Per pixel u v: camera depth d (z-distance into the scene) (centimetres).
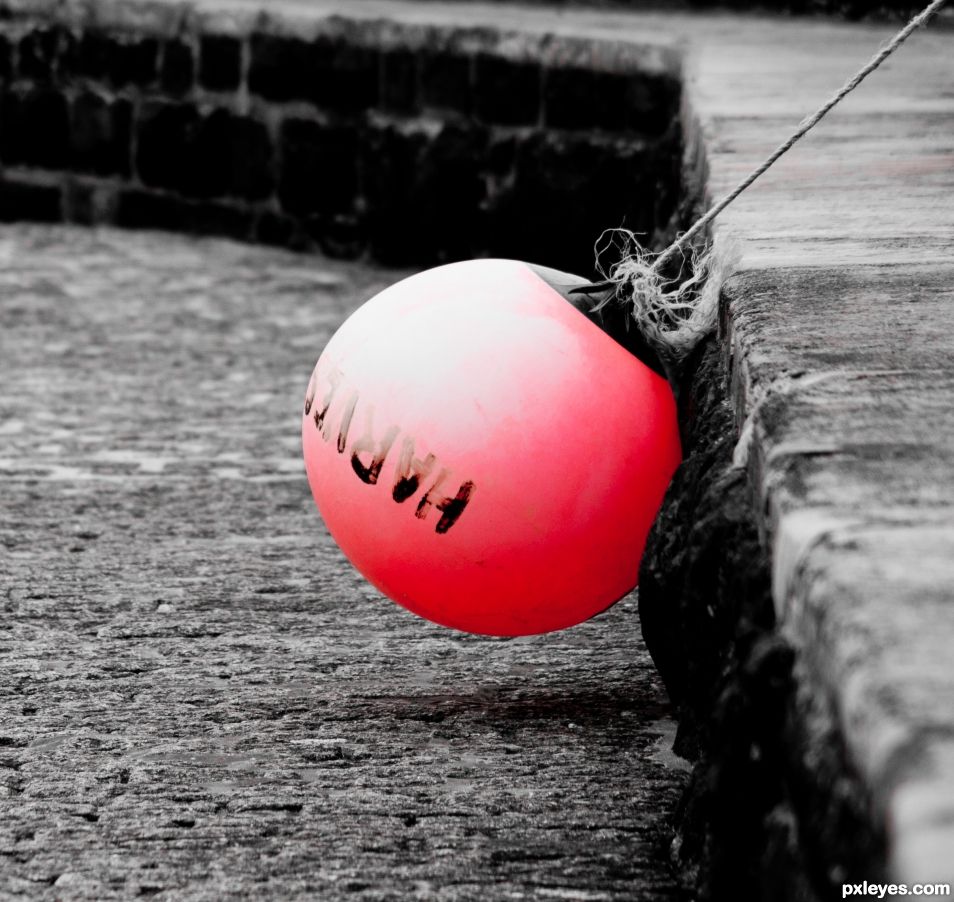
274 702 625
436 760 557
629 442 522
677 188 1207
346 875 464
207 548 850
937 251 620
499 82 1770
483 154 1795
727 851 384
